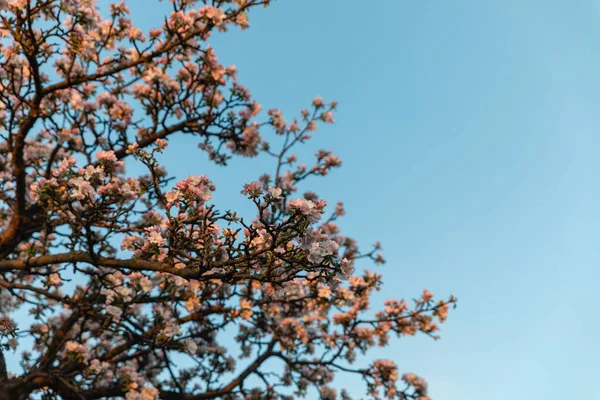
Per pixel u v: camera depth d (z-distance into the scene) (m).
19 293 7.51
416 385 9.33
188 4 6.86
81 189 4.80
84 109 8.07
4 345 6.72
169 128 8.27
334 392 9.93
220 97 8.73
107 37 7.48
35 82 6.23
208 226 4.39
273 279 4.15
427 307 8.98
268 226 3.79
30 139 8.04
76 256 5.27
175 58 7.83
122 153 8.13
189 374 9.74
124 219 5.04
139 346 8.12
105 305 6.61
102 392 7.14
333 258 3.91
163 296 7.18
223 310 8.29
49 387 6.89
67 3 5.93
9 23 5.82
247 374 8.92
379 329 9.07
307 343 9.77
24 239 7.44
